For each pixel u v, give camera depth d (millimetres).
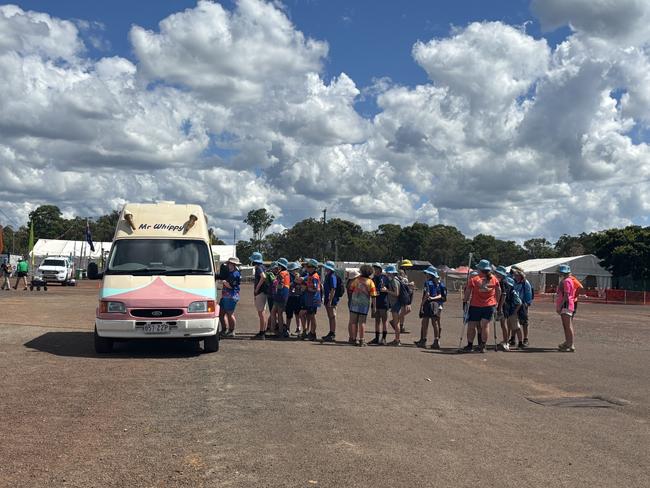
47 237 115812
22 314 20500
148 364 10914
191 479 5148
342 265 72750
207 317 12000
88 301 28641
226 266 15391
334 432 6680
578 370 11773
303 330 15875
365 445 6238
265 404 7914
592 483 5359
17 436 6211
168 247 13195
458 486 5172
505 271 15234
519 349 15070
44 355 11641
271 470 5414
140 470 5336
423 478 5328
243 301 33625
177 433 6496
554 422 7547
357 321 14922
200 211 13992
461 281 65062
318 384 9383
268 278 15656
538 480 5395
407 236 112312
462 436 6734
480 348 14258
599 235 65125
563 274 14898
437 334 14961
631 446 6559
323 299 15828
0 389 8422
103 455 5715
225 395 8406
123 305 11766
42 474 5164
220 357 11961
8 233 110375
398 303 15164
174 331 11836
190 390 8695
